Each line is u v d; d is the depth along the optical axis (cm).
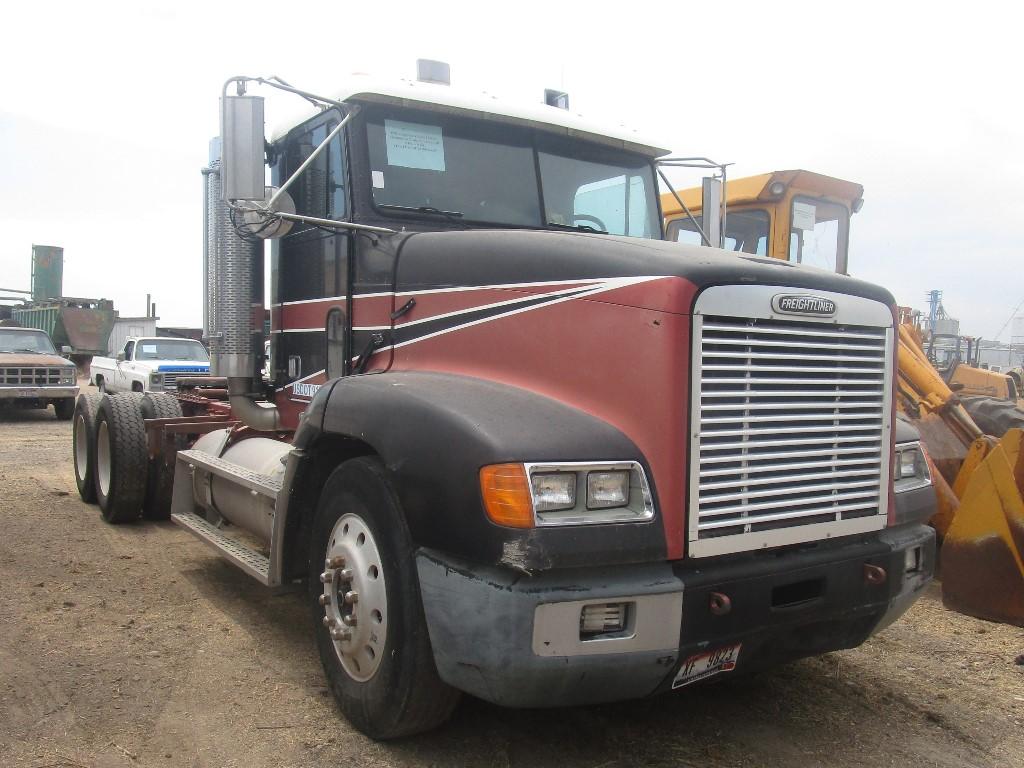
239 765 319
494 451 279
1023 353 3016
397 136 439
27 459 1073
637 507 289
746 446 306
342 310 442
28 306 2762
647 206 524
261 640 448
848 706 390
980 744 357
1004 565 503
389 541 319
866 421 345
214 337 520
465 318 367
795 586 321
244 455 515
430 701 317
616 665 279
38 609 486
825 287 329
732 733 359
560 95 537
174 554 614
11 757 319
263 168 402
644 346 296
